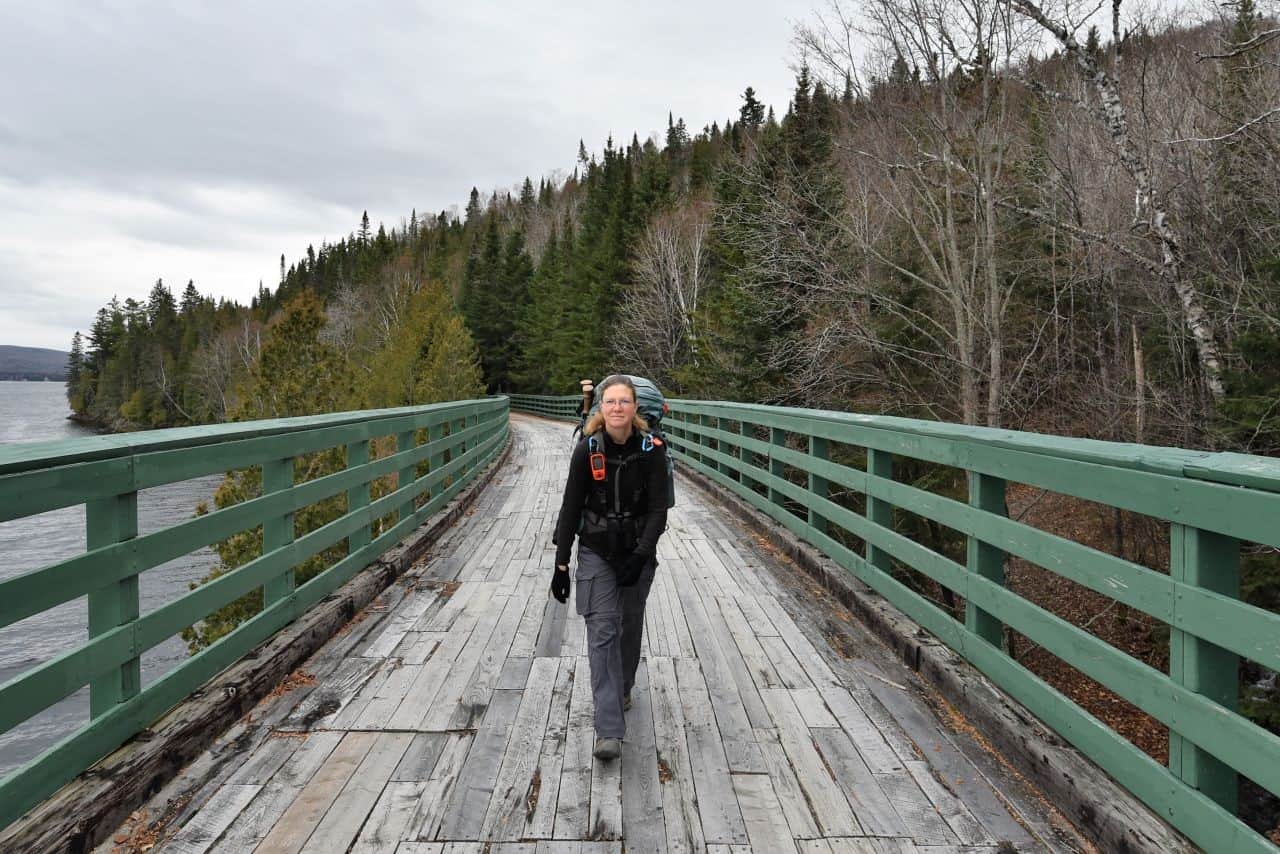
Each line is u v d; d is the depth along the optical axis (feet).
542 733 11.32
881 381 51.75
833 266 49.62
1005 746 10.54
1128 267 41.65
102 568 9.18
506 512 31.65
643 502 10.94
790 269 52.47
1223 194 38.17
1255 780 6.82
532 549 24.27
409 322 151.02
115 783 8.77
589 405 15.43
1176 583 7.91
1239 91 37.58
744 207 56.54
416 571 21.38
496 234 216.54
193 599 11.14
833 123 52.60
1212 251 37.50
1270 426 30.89
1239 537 7.04
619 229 149.69
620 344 120.26
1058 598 49.03
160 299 402.31
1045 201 44.70
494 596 18.79
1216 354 34.65
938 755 10.69
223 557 45.91
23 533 93.15
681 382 69.26
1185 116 38.40
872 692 12.87
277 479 14.53
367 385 133.90
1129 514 45.83
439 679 13.38
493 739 11.12
